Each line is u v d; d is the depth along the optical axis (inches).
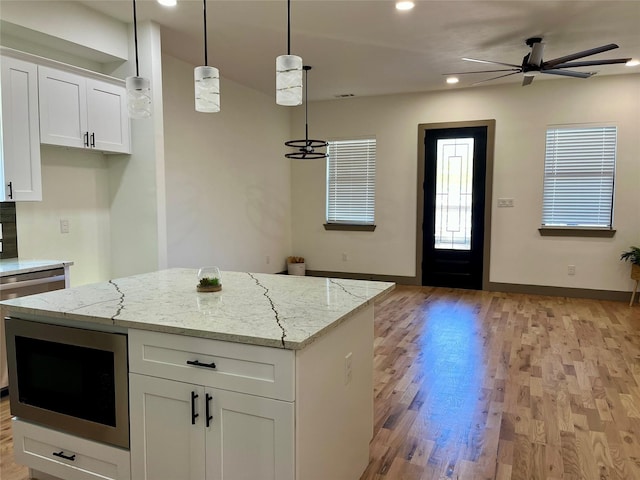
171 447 67.7
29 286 118.0
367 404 87.3
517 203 241.8
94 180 155.8
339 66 203.5
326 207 285.4
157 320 67.2
